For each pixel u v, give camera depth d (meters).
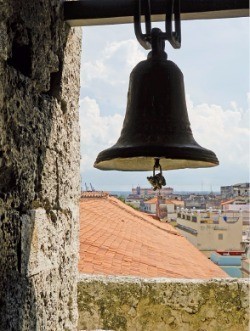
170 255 7.99
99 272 5.36
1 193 2.05
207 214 39.69
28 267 2.23
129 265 6.18
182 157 2.42
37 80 2.32
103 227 8.47
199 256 9.95
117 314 4.40
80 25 2.62
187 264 7.70
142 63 2.67
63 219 2.66
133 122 2.61
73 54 2.79
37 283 2.32
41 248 2.37
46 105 2.42
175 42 2.45
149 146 2.43
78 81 2.90
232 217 39.31
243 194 62.56
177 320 4.41
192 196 79.75
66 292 2.69
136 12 2.42
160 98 2.59
